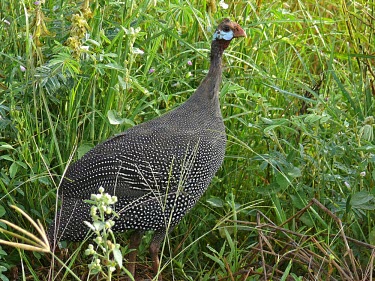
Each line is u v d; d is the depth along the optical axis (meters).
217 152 2.58
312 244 2.55
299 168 2.69
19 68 2.69
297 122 2.69
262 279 2.51
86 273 2.58
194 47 2.83
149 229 2.55
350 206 2.59
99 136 2.69
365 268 2.58
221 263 2.54
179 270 2.61
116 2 2.77
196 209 2.72
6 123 2.60
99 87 2.73
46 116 2.70
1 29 2.75
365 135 2.65
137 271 2.66
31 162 2.61
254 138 2.80
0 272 2.45
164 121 2.59
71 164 2.62
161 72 2.80
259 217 2.61
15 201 2.62
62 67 2.58
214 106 2.62
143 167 2.52
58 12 2.76
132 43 2.63
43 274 2.60
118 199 2.52
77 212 2.50
